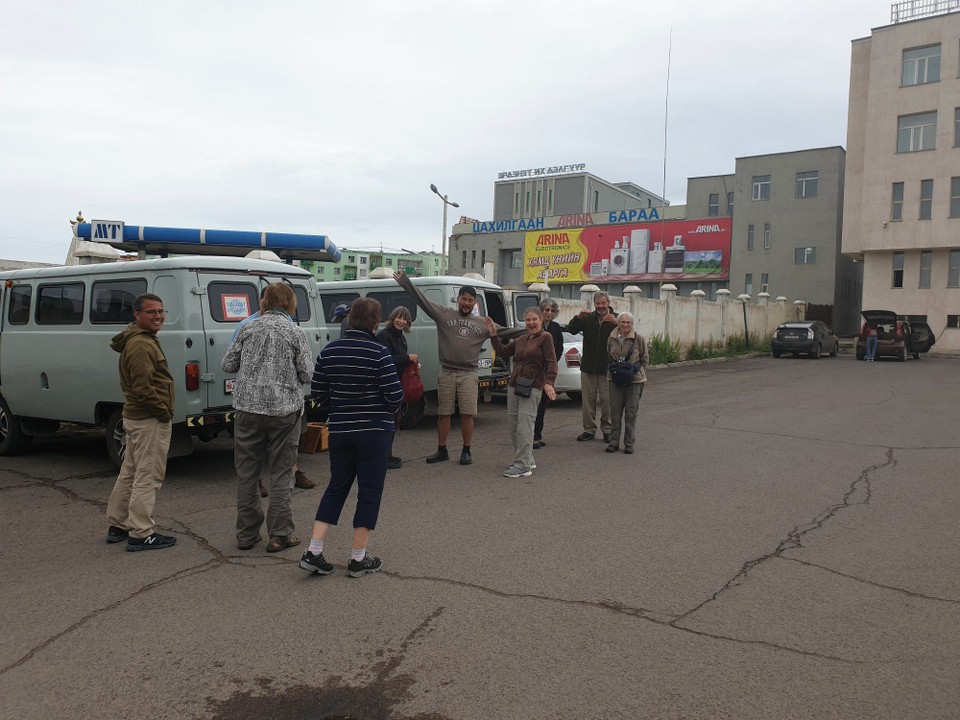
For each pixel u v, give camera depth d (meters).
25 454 8.33
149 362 4.86
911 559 4.76
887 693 3.09
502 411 11.91
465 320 7.61
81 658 3.43
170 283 6.74
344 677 3.25
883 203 32.72
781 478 7.10
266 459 5.13
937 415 11.49
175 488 6.70
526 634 3.66
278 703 3.05
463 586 4.30
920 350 27.66
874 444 8.95
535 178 68.75
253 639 3.62
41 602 4.09
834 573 4.51
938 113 31.31
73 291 7.44
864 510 5.93
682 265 45.62
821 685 3.16
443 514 5.80
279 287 5.05
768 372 20.47
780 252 41.88
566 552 4.89
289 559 4.79
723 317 28.23
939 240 31.30
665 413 11.82
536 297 13.30
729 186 46.12
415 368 8.19
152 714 2.97
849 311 42.84
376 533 5.30
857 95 34.22
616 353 8.27
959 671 3.28
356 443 4.43
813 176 40.91
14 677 3.26
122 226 11.83
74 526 5.54
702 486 6.77
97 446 8.80
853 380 17.89
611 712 2.95
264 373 4.84
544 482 6.92
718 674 3.26
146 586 4.32
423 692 3.12
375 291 11.08
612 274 48.75
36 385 7.73
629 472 7.37
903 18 33.06
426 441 9.19
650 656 3.43
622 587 4.28
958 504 6.12
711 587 4.28
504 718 2.92
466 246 58.56
